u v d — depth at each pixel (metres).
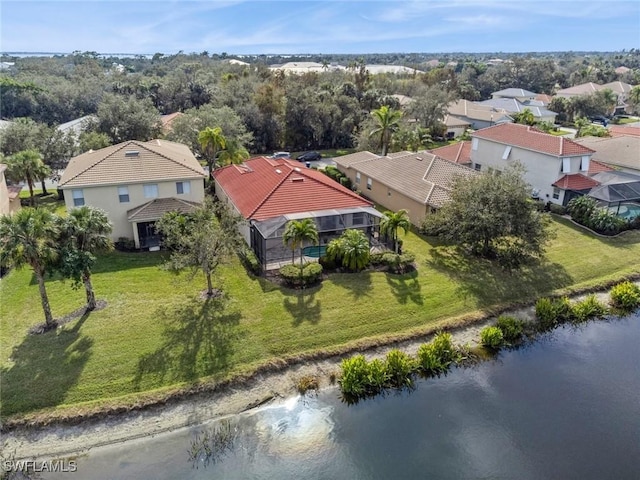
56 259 21.80
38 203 41.81
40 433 17.33
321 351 21.95
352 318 24.27
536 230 28.41
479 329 24.48
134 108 59.34
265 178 36.50
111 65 172.12
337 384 20.42
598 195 39.09
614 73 139.88
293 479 16.08
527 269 30.14
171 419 18.22
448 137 84.56
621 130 65.06
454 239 30.92
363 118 75.56
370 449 17.34
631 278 29.95
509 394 20.23
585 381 21.14
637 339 24.47
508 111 95.62
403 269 29.09
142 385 19.38
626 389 20.66
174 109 88.12
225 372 20.33
